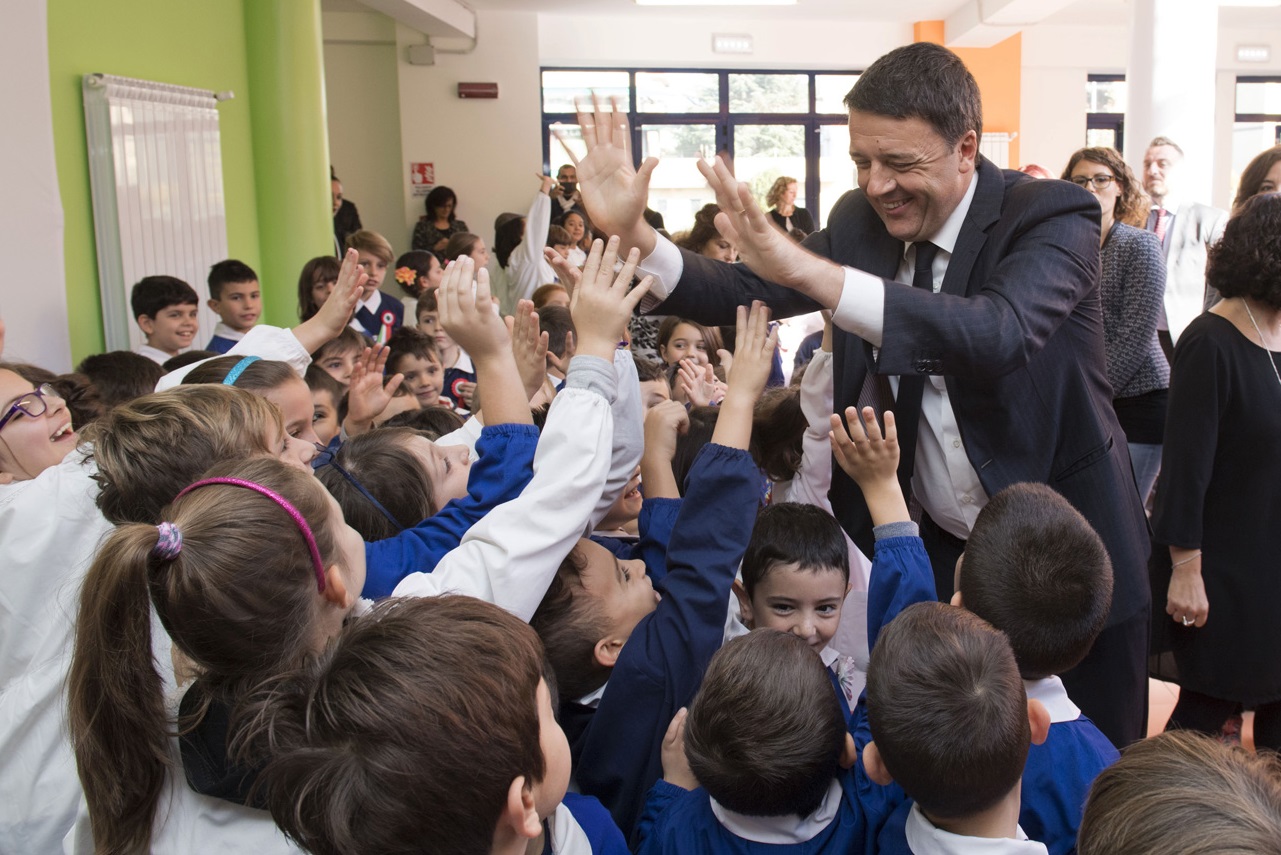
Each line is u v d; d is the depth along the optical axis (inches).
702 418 79.2
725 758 42.7
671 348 142.4
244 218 230.7
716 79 404.8
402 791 29.9
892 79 54.7
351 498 60.1
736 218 49.4
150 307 153.9
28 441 63.2
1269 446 79.8
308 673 34.8
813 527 58.5
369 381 93.9
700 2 356.8
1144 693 64.9
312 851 30.9
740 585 62.9
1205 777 28.9
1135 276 121.6
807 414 74.5
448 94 369.1
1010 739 38.6
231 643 37.0
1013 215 57.9
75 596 49.3
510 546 47.2
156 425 47.2
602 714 51.9
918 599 55.1
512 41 369.1
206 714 38.0
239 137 228.1
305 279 176.4
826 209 417.7
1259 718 86.4
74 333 169.9
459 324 54.4
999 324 51.7
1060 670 49.7
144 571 37.1
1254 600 81.4
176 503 39.4
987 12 355.6
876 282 51.3
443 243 309.3
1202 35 218.8
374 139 378.9
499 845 32.1
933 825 40.6
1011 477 59.8
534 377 66.1
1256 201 80.4
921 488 65.7
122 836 38.4
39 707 47.1
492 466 54.5
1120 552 60.7
